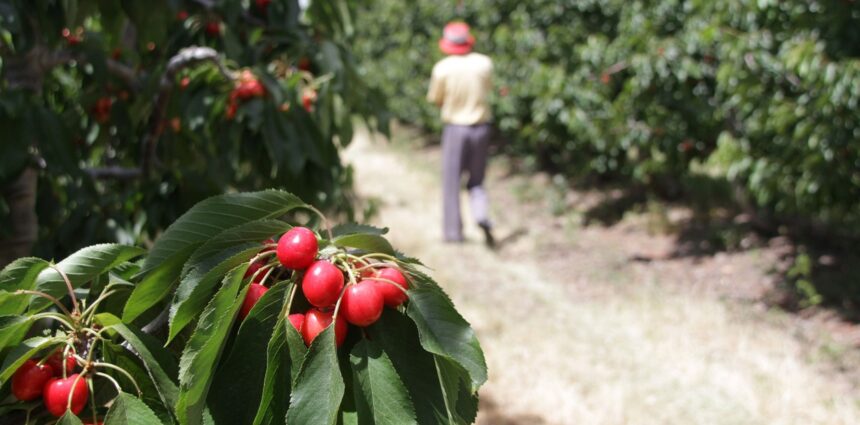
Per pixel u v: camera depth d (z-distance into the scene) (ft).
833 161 14.16
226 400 2.75
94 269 3.35
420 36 37.01
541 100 23.02
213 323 2.65
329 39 8.92
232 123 7.11
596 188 25.64
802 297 14.66
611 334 13.48
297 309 2.92
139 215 7.25
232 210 3.13
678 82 19.24
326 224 3.17
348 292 2.69
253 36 7.95
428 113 36.42
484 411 10.73
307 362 2.57
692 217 21.03
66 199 8.22
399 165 32.91
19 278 3.20
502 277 17.11
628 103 20.29
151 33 7.85
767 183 15.70
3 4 5.68
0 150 5.82
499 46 27.32
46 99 8.45
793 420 10.25
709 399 10.91
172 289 3.35
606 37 21.68
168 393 2.95
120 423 2.84
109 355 3.11
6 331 2.98
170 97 7.63
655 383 11.51
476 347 2.72
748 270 16.51
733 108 17.62
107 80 7.25
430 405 2.76
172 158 8.23
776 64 15.06
